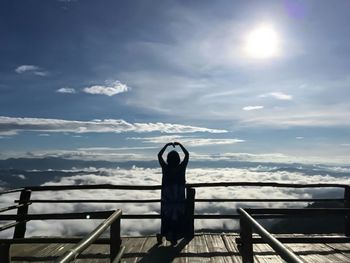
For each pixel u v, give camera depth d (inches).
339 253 178.7
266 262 160.4
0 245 123.6
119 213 113.0
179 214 181.9
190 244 194.1
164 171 185.9
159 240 193.3
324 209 149.3
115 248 116.3
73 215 148.2
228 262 162.2
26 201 207.3
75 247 63.7
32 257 172.7
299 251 182.1
